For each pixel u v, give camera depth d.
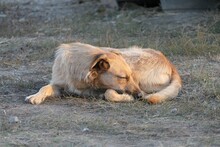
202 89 14.34
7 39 20.59
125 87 13.46
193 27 21.41
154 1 25.33
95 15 25.03
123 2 25.42
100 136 11.23
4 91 14.41
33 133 11.39
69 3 28.69
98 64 13.35
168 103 13.21
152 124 11.93
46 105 13.22
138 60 13.95
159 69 13.99
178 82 13.87
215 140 10.94
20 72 16.50
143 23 22.64
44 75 16.09
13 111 12.78
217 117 12.34
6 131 11.49
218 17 21.61
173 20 22.73
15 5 28.61
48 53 18.44
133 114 12.61
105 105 13.11
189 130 11.59
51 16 25.70
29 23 23.64
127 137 11.17
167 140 11.01
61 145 10.66
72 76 13.52
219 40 19.20
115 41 19.73
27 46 19.61
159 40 19.94
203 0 23.30
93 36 21.34
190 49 18.20
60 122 11.91
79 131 11.52
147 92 14.02
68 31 22.14
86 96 13.73
